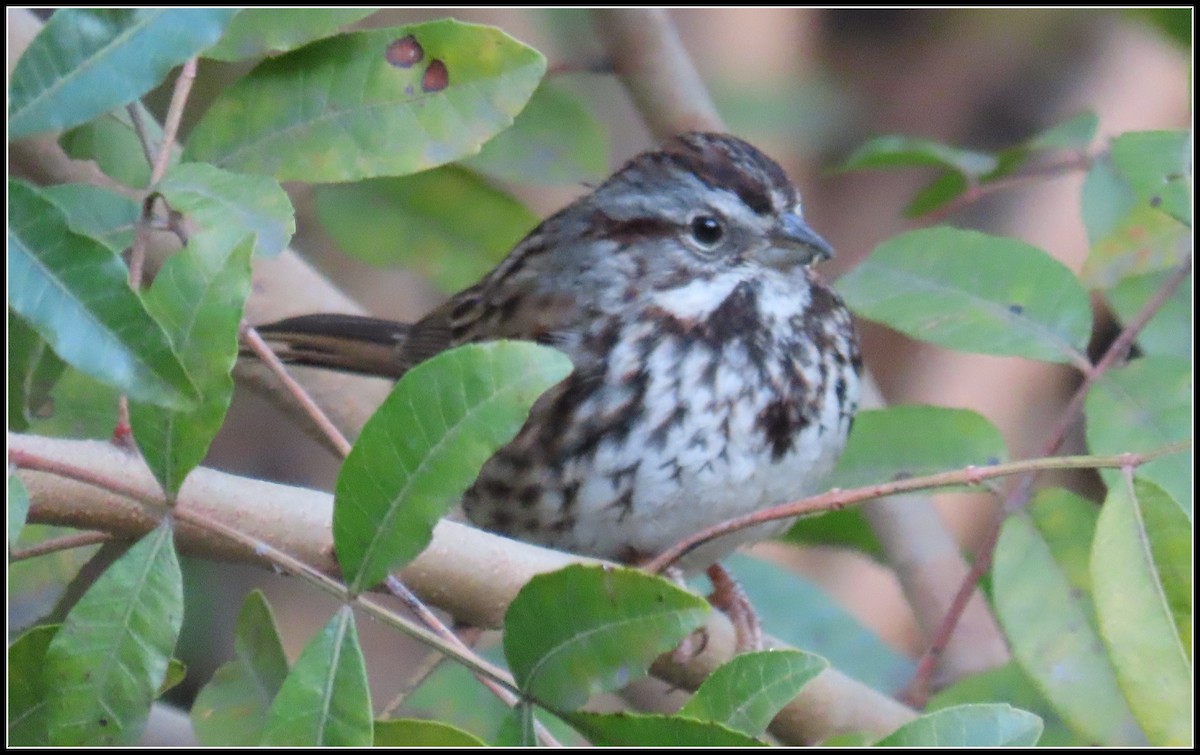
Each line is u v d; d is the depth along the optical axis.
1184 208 8.05
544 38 12.84
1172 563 5.75
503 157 9.80
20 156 8.17
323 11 6.33
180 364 4.99
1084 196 9.08
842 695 8.01
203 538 5.98
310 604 13.51
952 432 8.59
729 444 9.13
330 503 6.09
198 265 5.31
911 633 14.20
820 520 10.86
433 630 5.85
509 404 5.17
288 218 5.65
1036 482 8.10
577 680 5.08
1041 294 8.38
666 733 4.98
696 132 10.32
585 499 9.15
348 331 9.94
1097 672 7.41
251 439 14.16
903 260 8.56
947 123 15.99
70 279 5.01
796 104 15.27
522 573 6.50
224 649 12.90
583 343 9.36
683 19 15.27
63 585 6.83
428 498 5.18
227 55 6.29
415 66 6.36
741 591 9.48
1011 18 15.84
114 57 5.54
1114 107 15.06
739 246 9.37
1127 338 8.22
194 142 6.29
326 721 5.02
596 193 9.80
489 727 8.72
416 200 10.01
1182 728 5.69
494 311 9.85
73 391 7.11
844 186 15.49
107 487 5.27
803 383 9.30
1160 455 5.81
